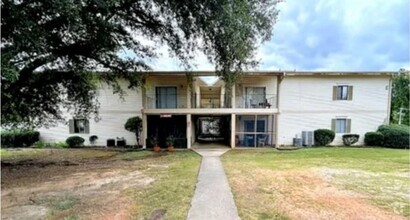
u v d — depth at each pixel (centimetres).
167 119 1970
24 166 1160
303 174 924
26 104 1201
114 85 1526
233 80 1267
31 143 1909
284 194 680
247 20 923
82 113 1513
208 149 1719
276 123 1827
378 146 1778
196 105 2016
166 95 1923
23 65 950
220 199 632
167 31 1127
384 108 1866
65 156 1480
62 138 1931
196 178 860
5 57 647
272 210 560
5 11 616
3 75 659
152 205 597
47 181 866
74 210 576
